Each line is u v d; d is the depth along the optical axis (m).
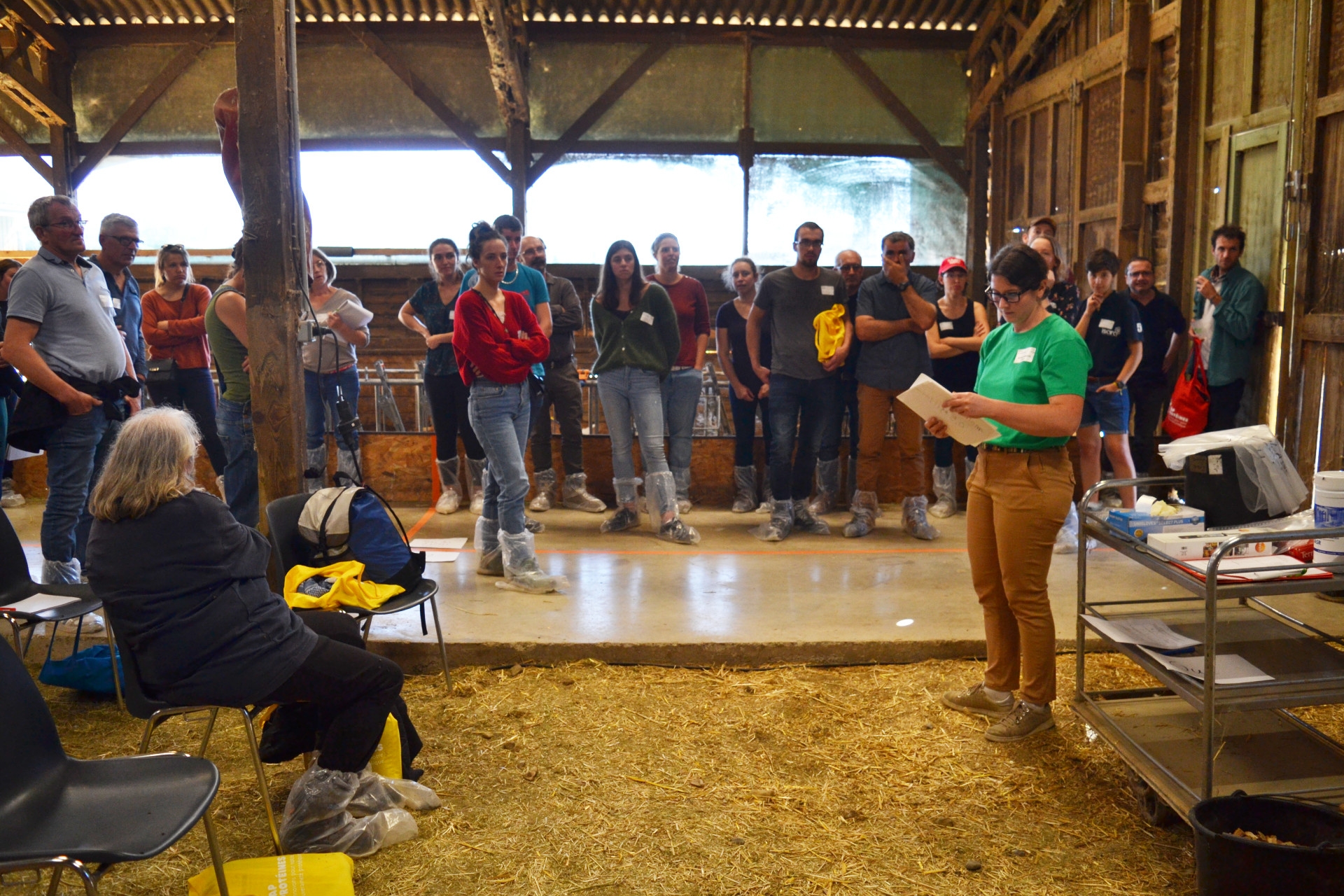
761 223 11.27
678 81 11.06
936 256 11.40
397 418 8.31
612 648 4.22
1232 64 6.47
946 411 3.32
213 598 2.63
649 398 6.02
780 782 3.30
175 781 2.32
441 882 2.75
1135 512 3.13
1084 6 9.02
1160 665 2.97
